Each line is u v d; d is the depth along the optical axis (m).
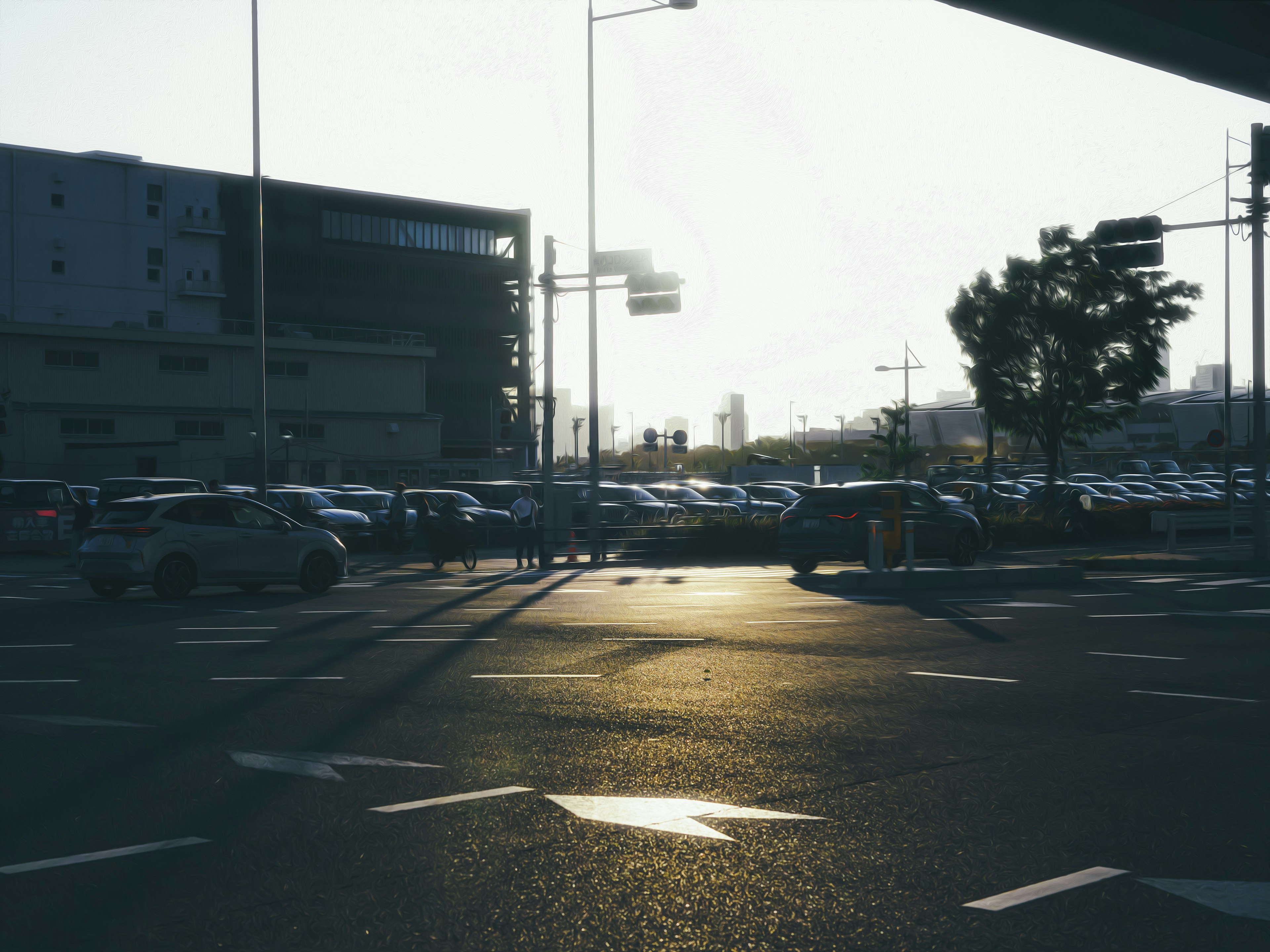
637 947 3.80
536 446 102.00
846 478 68.44
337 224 93.75
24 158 80.38
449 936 3.90
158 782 6.04
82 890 4.36
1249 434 99.94
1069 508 33.78
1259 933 3.91
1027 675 9.62
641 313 25.91
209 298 86.94
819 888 4.38
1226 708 8.15
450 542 25.03
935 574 18.45
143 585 17.25
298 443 73.75
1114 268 20.52
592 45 26.81
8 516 30.11
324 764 6.46
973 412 148.38
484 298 100.50
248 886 4.40
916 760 6.54
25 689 9.11
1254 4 16.98
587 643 11.83
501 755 6.69
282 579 18.28
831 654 10.95
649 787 5.94
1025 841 4.98
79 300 82.00
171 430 69.19
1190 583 18.92
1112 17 15.95
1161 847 4.89
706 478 71.81
